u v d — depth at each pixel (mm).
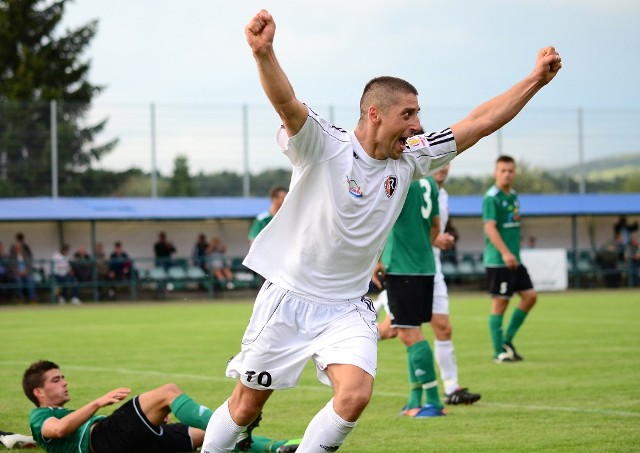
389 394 15227
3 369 18672
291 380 8102
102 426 9727
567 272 52125
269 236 8133
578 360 19484
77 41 81188
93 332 28359
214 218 51688
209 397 14633
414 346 13070
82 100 79812
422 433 11586
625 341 23672
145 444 9688
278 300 8039
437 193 13617
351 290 8195
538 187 60125
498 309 19594
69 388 15742
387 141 7727
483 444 10773
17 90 75312
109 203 52000
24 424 12375
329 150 7676
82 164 54000
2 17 78500
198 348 23172
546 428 11734
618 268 53125
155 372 18078
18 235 46406
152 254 51562
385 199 7922
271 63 7137
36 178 53219
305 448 7691
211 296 48688
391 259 13094
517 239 19641
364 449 10625
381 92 7672
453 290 52562
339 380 7707
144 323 32125
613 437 11031
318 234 7883
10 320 34031
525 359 19828
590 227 57031
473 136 8328
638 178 60438
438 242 13859
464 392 13773
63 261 46344
